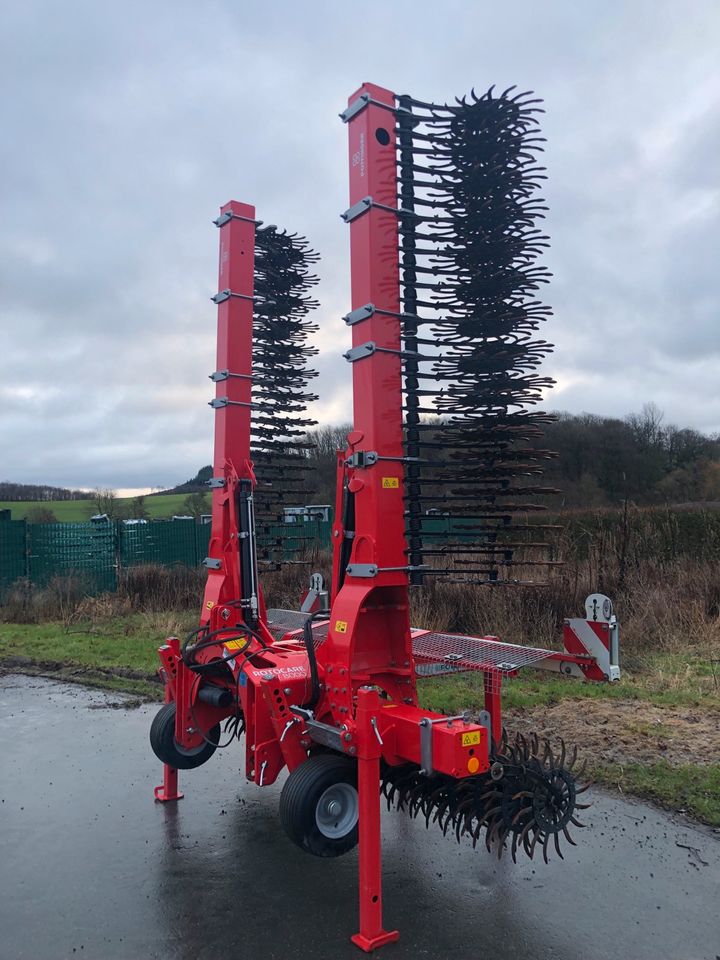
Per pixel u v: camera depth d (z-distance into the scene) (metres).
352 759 3.71
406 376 4.16
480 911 3.56
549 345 4.05
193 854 4.22
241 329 4.96
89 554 15.03
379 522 3.66
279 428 5.76
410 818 4.70
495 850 4.21
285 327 5.69
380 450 3.69
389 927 3.43
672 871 3.95
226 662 4.43
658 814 4.66
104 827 4.60
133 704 7.56
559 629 8.85
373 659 3.86
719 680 7.43
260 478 5.71
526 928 3.41
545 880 3.86
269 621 5.59
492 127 4.05
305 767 3.60
